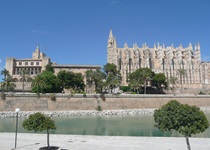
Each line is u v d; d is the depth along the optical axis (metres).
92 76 107.44
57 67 137.12
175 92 126.44
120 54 165.38
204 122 18.45
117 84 105.88
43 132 41.25
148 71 122.31
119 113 79.81
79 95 79.12
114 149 22.89
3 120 60.28
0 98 70.12
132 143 26.06
